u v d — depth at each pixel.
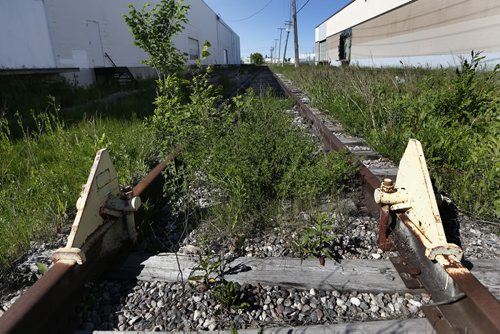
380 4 29.12
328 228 2.30
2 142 4.72
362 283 2.00
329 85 9.55
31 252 2.53
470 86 4.50
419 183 2.04
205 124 4.61
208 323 1.81
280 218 2.83
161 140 4.62
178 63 5.00
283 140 3.96
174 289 2.06
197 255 2.41
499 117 4.00
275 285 2.05
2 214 2.91
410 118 4.52
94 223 2.10
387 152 4.39
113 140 4.86
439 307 1.72
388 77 8.70
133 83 15.62
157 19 4.82
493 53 15.32
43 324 1.61
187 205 3.11
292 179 3.26
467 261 2.17
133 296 2.03
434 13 20.33
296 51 36.84
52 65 12.83
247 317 1.84
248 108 5.70
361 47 35.06
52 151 4.88
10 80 10.53
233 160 3.46
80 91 12.26
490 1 15.34
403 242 2.22
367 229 2.71
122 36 18.23
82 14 14.60
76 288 1.88
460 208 2.86
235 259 2.29
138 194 2.72
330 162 3.40
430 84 6.51
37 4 11.97
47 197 3.13
